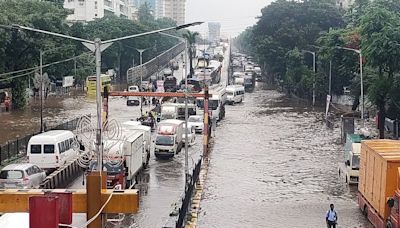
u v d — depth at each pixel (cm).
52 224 1299
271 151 6303
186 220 3600
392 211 3142
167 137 5900
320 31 14238
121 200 1510
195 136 7175
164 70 16838
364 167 3844
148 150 5628
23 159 5319
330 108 10575
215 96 8856
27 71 9550
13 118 8612
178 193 4375
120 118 8550
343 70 10006
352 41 9175
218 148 6481
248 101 12275
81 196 1512
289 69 13875
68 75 13562
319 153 6197
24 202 1525
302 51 13462
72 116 8900
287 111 10419
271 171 5250
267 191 4500
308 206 4069
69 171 4688
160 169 5319
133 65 17025
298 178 4966
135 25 16775
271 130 7950
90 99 11750
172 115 7969
